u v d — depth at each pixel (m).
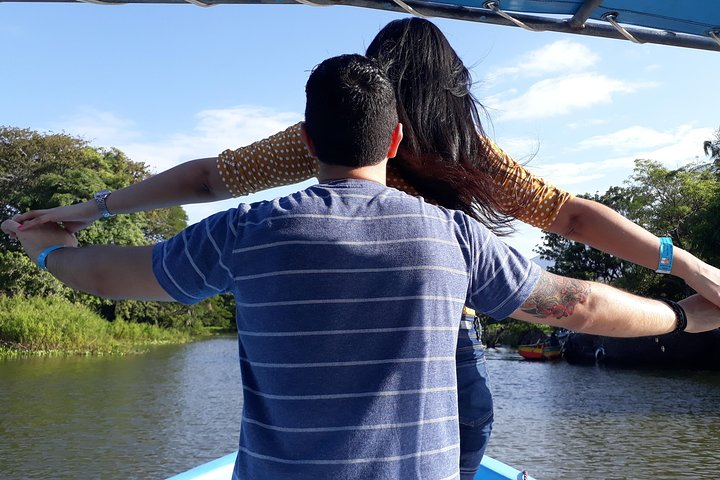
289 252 1.11
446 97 1.50
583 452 12.45
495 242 1.24
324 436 1.08
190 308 46.81
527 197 1.61
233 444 12.88
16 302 30.98
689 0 1.52
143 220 35.44
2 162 37.44
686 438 13.57
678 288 25.02
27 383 20.44
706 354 27.78
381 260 1.11
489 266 1.21
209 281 1.19
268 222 1.14
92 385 20.42
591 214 1.59
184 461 11.53
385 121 1.22
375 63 1.27
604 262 30.42
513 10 1.59
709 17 1.61
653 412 16.72
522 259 1.25
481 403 1.57
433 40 1.52
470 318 1.60
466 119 1.54
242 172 1.70
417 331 1.11
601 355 30.47
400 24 1.56
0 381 20.84
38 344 29.47
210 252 1.18
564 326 1.27
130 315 40.75
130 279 1.25
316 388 1.09
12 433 13.53
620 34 1.68
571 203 1.61
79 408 16.45
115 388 20.00
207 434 13.75
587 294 1.25
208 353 33.72
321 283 1.10
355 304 1.10
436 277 1.13
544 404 18.27
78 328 31.14
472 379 1.57
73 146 39.28
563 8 1.58
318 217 1.13
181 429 14.21
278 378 1.10
